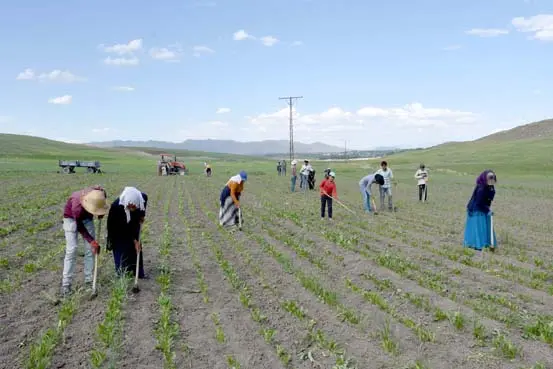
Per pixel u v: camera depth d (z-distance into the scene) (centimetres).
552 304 891
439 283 1018
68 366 644
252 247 1375
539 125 15150
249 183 4228
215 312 846
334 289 978
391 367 645
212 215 1991
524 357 671
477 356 674
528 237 1591
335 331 766
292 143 8944
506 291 973
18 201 2344
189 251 1320
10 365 645
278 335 752
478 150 10556
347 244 1380
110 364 642
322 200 1930
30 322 787
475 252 1314
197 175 5844
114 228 985
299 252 1284
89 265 980
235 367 642
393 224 1814
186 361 665
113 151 17562
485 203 1340
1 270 1086
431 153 11606
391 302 901
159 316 821
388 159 10494
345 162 10462
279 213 2042
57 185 3409
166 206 2292
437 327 779
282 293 954
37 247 1333
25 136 18325
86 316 812
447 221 1909
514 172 5825
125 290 897
